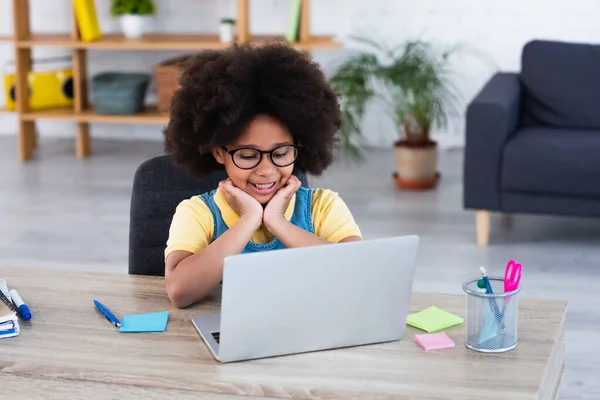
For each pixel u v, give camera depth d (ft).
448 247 13.87
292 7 17.75
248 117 5.92
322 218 6.69
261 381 4.96
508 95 14.30
